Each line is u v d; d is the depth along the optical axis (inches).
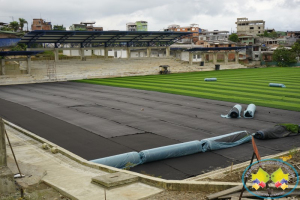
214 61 3791.8
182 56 3695.9
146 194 410.6
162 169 595.2
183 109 1159.0
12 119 1023.0
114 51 3919.8
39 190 442.0
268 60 4281.5
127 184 447.8
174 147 654.5
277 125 843.4
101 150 706.8
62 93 1632.6
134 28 6023.6
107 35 2915.8
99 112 1121.4
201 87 1784.0
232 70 3319.4
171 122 965.2
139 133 844.6
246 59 4291.3
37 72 2487.7
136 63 3208.7
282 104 1221.1
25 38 2559.1
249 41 4960.6
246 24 6230.3
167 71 2962.6
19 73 2412.6
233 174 523.5
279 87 1726.1
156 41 3486.7
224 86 1811.0
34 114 1098.1
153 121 979.3
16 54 2322.8
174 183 427.2
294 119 987.3
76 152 694.5
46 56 3270.2
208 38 5487.2
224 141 715.4
